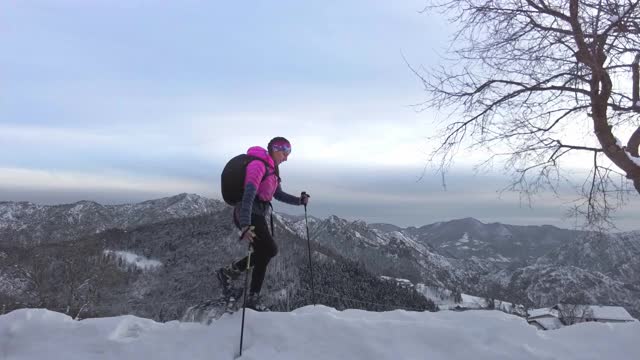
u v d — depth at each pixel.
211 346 3.99
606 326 3.62
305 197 4.79
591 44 6.45
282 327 3.96
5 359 4.21
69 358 4.12
